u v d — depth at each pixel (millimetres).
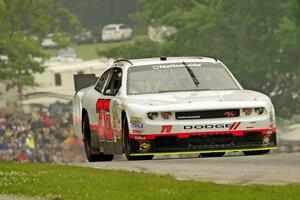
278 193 23203
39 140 120062
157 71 37500
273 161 31688
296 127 130375
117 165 32125
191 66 37812
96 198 23188
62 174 28281
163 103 35219
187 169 29922
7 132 116812
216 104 35094
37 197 23859
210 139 34938
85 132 40875
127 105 35500
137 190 24453
